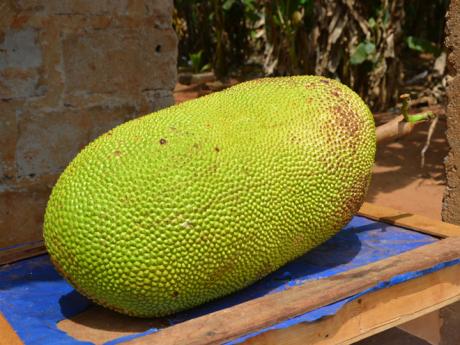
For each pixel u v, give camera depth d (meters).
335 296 1.21
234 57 8.61
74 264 1.16
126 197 1.13
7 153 1.79
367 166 1.40
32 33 1.75
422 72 7.63
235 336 1.08
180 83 7.85
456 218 1.76
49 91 1.81
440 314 1.90
